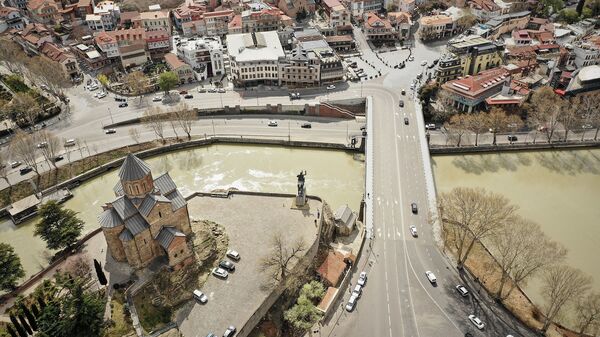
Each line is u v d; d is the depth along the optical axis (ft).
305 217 475.31
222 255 432.66
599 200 556.51
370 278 433.89
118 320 372.58
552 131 645.10
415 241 473.26
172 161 629.51
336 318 396.98
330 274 431.02
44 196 560.20
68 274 386.11
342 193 564.71
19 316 350.23
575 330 398.01
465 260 451.53
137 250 400.47
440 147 636.89
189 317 379.76
